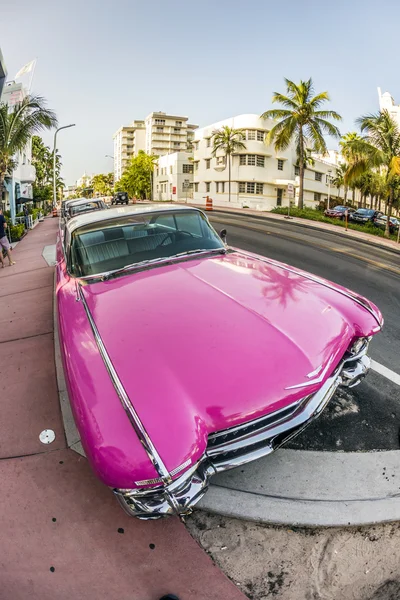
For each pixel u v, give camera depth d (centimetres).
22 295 653
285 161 4412
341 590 174
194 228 357
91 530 203
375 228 2461
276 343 208
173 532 203
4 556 191
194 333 212
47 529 204
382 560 186
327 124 2977
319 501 214
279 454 250
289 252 1032
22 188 3073
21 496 226
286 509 211
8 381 358
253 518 208
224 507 213
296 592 173
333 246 1216
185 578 179
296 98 2970
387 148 1977
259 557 190
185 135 10919
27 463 252
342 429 274
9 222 1599
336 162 6425
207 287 263
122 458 158
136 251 319
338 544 195
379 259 1034
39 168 6056
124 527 205
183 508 170
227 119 4291
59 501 221
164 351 200
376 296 620
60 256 435
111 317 231
